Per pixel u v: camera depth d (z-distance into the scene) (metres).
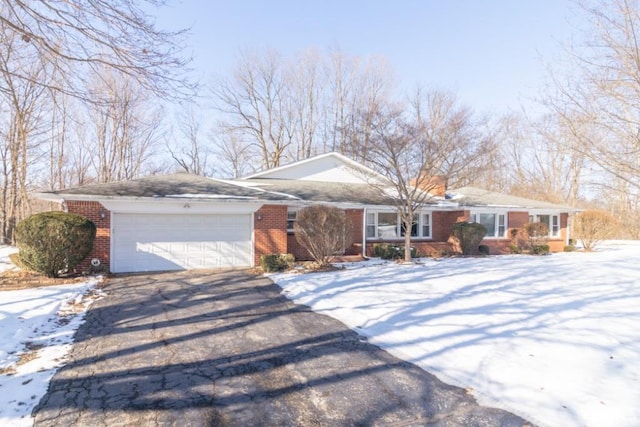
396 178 17.28
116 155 29.84
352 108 33.41
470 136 21.05
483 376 4.96
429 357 5.65
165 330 6.89
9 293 9.24
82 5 5.86
